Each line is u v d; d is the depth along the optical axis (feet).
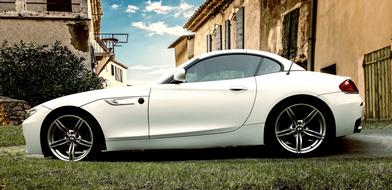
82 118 17.01
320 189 10.75
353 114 16.67
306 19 46.52
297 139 16.65
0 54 54.60
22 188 11.37
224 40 74.13
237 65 17.58
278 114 16.69
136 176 12.69
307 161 15.17
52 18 63.67
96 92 17.51
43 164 15.19
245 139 16.83
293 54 49.57
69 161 16.52
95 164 15.29
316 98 16.61
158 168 14.14
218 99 16.84
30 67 51.24
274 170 12.95
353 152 17.48
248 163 15.15
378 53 33.04
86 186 11.54
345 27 38.40
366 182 11.09
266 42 57.77
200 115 16.85
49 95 50.24
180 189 11.10
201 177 12.28
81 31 64.64
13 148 22.76
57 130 17.38
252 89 16.88
